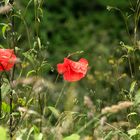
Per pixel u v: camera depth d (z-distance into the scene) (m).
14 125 6.01
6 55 5.80
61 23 13.59
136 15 6.79
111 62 7.96
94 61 10.24
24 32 9.59
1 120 6.09
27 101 6.32
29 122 6.19
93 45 11.60
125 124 6.50
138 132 6.07
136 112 6.64
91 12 13.73
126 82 8.62
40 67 6.29
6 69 5.92
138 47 6.79
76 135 4.84
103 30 12.78
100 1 13.72
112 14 13.41
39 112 6.31
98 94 8.30
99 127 6.01
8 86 6.08
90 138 6.34
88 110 6.80
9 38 6.39
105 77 8.69
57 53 11.94
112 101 7.98
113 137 5.96
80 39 12.58
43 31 12.74
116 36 12.80
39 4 6.46
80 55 11.41
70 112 5.99
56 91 8.38
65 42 12.63
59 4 13.90
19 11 6.38
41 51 6.57
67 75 5.88
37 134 5.34
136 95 6.34
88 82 9.06
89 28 12.79
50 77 10.55
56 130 5.62
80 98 8.52
